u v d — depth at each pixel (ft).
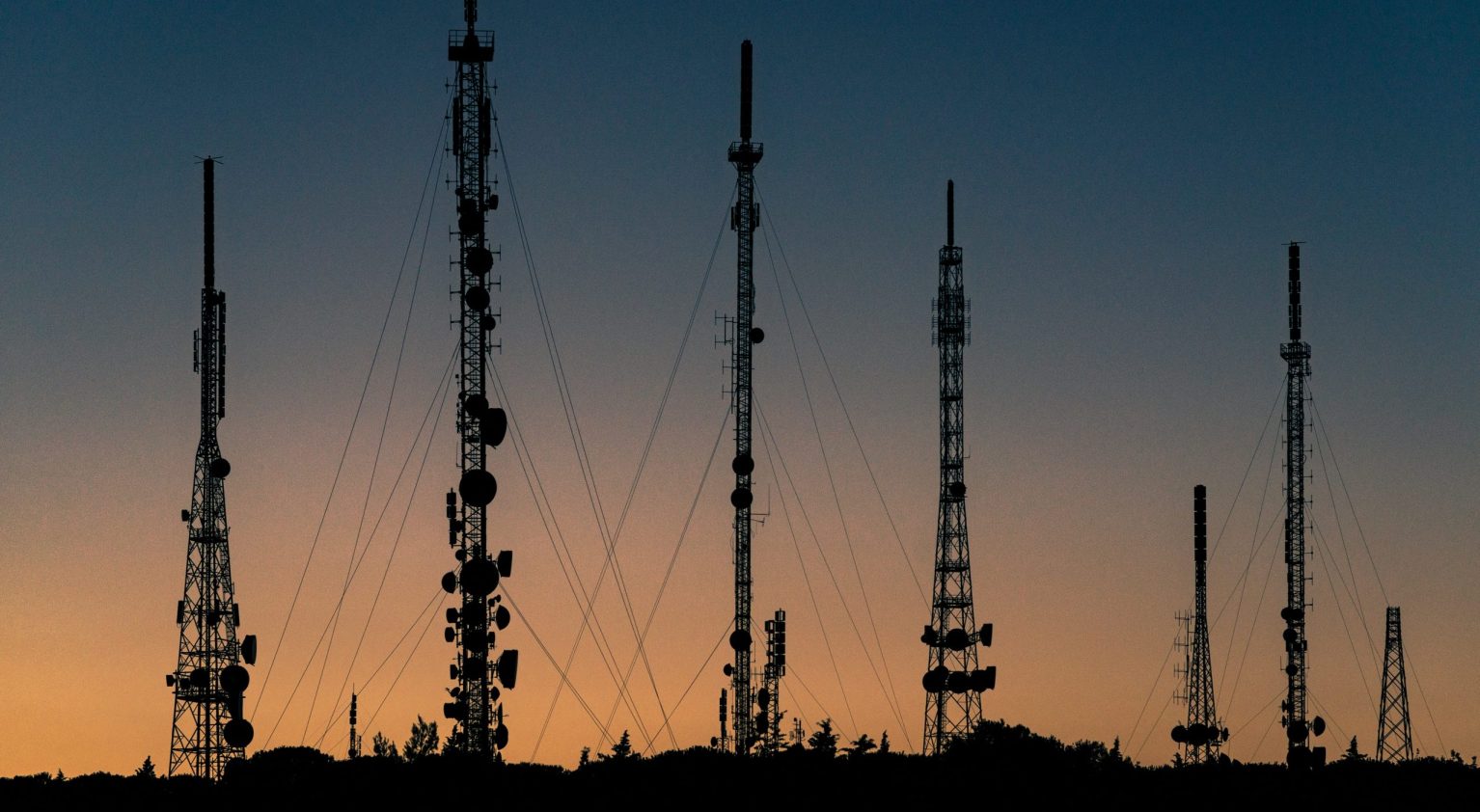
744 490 398.21
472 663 324.19
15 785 387.96
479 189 333.62
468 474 313.53
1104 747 430.20
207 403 434.71
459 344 330.54
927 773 405.39
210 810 362.12
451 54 335.06
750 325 399.65
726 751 414.82
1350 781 419.95
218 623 429.79
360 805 352.90
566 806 360.69
